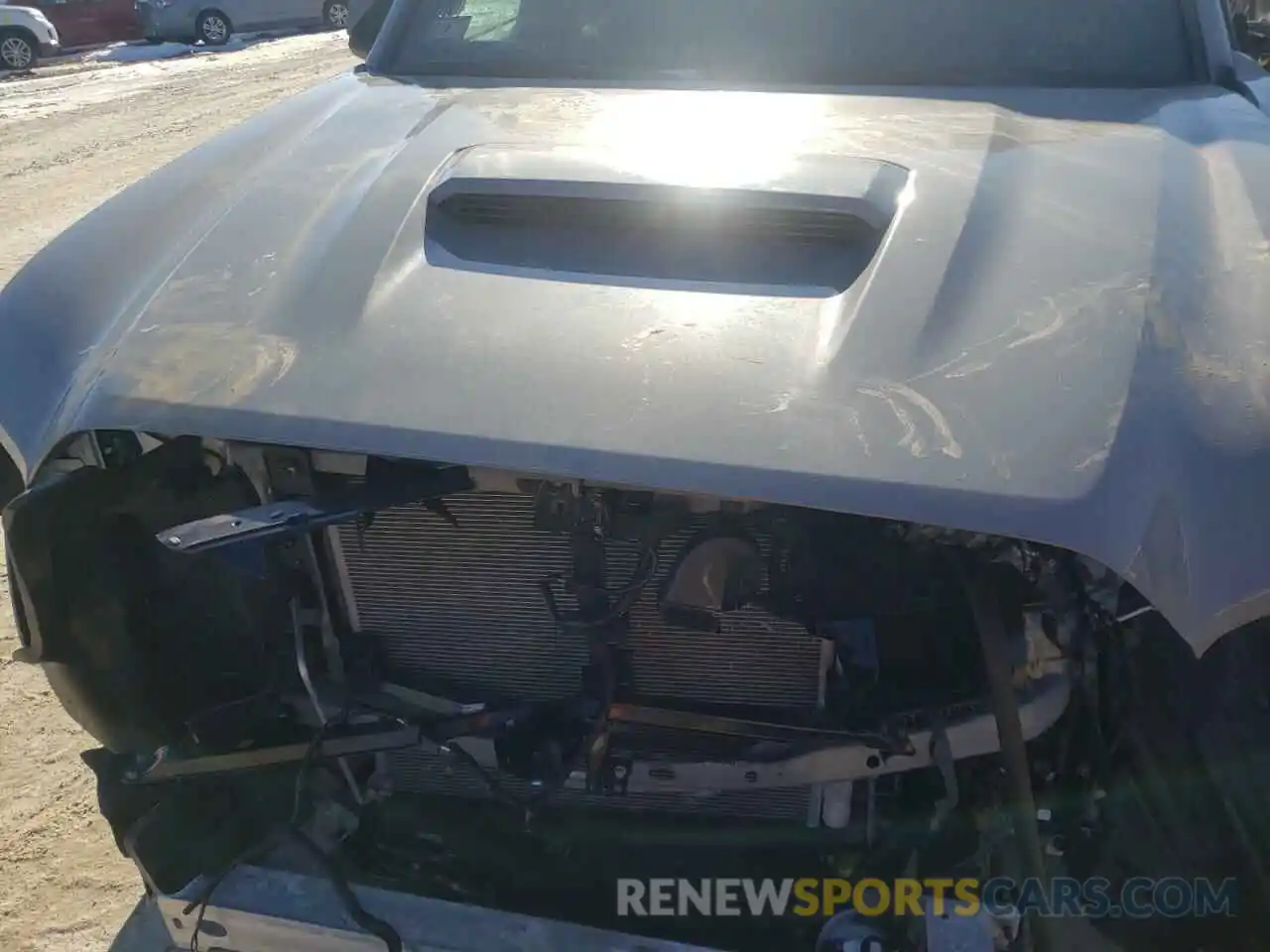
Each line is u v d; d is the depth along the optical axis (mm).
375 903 1855
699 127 2197
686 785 1886
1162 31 2531
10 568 1812
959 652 1800
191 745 2020
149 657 1936
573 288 1802
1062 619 1691
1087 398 1550
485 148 2119
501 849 2059
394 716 1950
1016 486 1475
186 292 1893
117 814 2016
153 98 11984
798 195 1882
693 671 1889
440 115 2344
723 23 2666
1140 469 1491
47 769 2959
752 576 1727
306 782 1979
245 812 2029
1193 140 2127
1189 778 1652
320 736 1939
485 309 1774
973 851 1840
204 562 1932
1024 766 1624
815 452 1522
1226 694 1635
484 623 1920
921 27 2586
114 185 8469
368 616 1973
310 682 1954
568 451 1554
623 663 1902
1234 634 1635
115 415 1717
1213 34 2516
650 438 1556
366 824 2076
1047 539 1441
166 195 2184
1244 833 1602
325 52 15602
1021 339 1630
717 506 1702
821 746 1820
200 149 2404
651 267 1838
